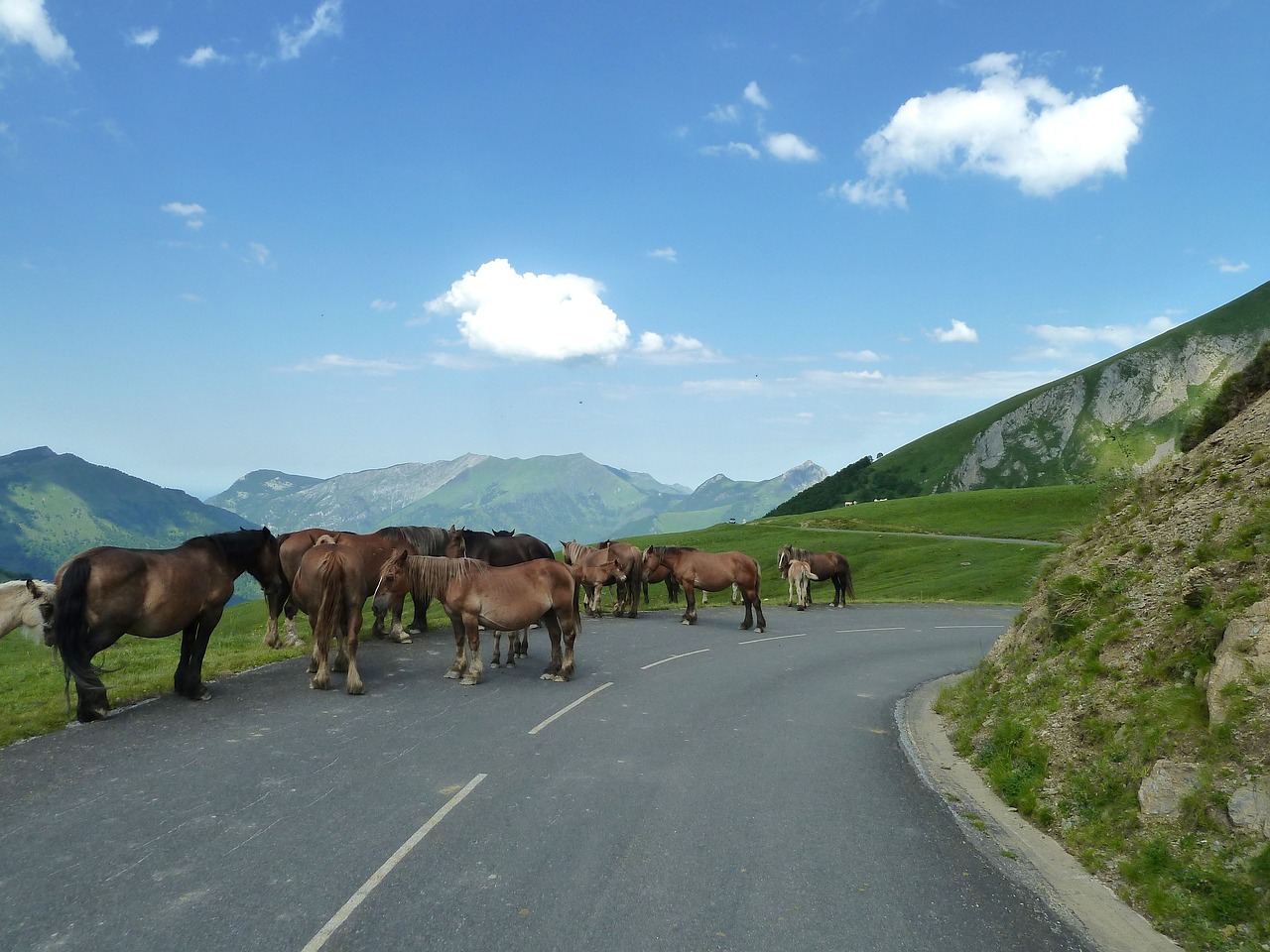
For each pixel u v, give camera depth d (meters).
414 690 11.94
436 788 7.62
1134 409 192.88
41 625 10.30
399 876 5.73
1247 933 5.30
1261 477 9.92
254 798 7.21
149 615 9.99
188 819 6.67
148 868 5.74
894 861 6.49
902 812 7.75
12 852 5.95
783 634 22.27
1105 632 9.59
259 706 10.65
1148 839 6.52
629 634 20.22
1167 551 10.23
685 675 14.68
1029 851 6.96
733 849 6.53
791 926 5.26
